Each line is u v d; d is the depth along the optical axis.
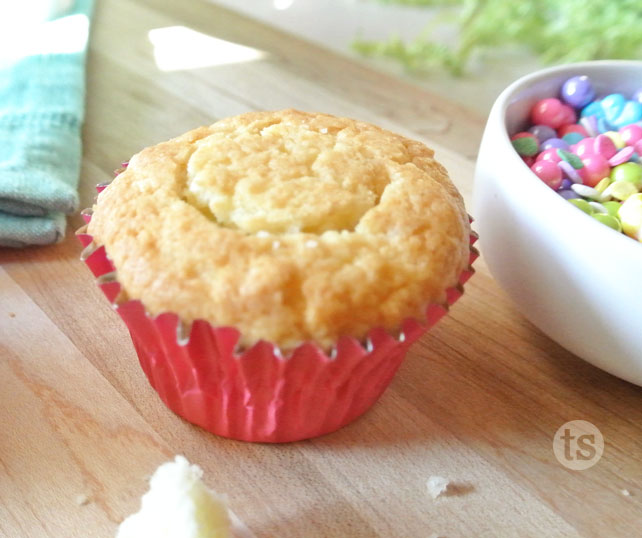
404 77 0.29
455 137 0.23
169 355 0.13
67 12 0.27
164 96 0.24
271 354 0.12
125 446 0.14
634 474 0.14
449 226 0.14
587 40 0.28
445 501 0.13
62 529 0.12
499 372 0.16
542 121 0.18
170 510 0.12
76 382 0.15
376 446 0.14
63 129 0.20
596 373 0.16
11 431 0.14
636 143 0.17
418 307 0.13
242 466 0.14
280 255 0.12
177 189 0.13
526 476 0.14
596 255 0.13
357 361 0.13
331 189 0.13
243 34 0.29
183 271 0.12
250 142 0.14
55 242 0.17
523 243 0.15
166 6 0.31
